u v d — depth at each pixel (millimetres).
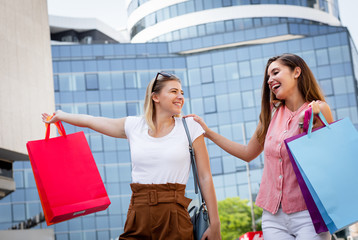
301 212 3209
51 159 3609
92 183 3617
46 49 12672
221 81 51406
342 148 3113
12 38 10961
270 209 3336
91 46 51531
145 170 3426
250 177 47250
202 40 53469
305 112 3158
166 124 3561
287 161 3283
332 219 2969
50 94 12523
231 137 50250
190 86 51969
